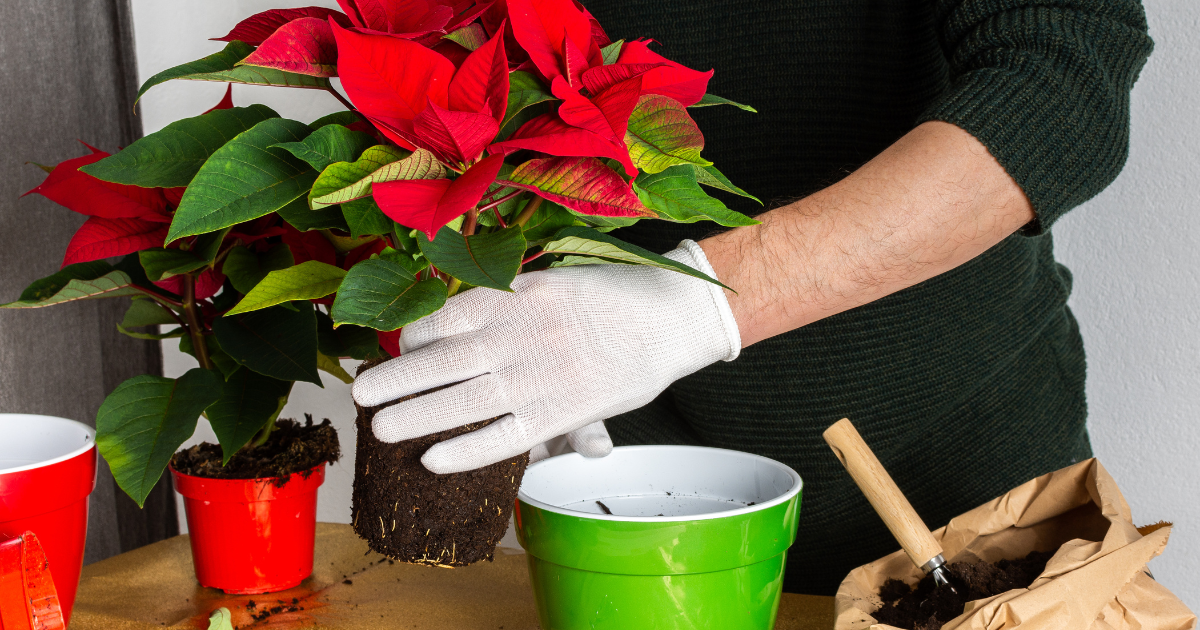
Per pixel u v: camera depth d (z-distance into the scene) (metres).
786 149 1.52
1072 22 1.30
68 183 1.31
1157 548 1.22
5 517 1.25
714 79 1.53
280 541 1.41
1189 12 1.64
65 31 1.64
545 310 1.25
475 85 1.13
